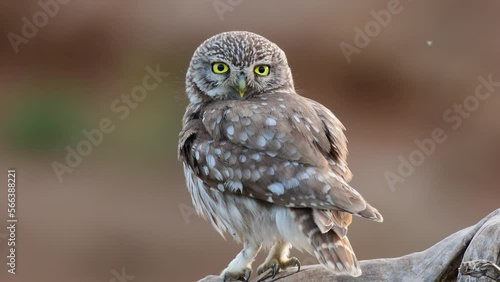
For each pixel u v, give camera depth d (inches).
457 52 761.6
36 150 709.3
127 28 773.3
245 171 329.1
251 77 354.0
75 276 575.8
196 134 347.9
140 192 657.0
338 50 765.3
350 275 322.0
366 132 732.0
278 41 768.3
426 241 613.3
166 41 769.6
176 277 577.0
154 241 600.1
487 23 767.1
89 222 618.8
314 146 329.4
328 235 311.0
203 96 365.1
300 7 778.8
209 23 774.5
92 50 766.5
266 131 331.3
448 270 338.6
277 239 338.0
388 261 345.7
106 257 588.7
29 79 754.2
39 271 578.9
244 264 348.5
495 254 318.3
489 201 665.6
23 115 730.8
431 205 652.7
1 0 765.9
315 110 346.6
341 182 319.9
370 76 759.7
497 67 753.0
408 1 781.9
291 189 319.9
